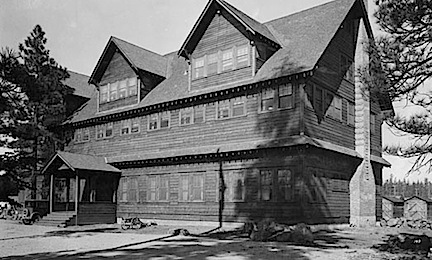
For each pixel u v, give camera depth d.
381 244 18.64
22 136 21.50
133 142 32.19
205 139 27.61
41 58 35.53
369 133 28.77
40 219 31.36
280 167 23.62
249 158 25.02
